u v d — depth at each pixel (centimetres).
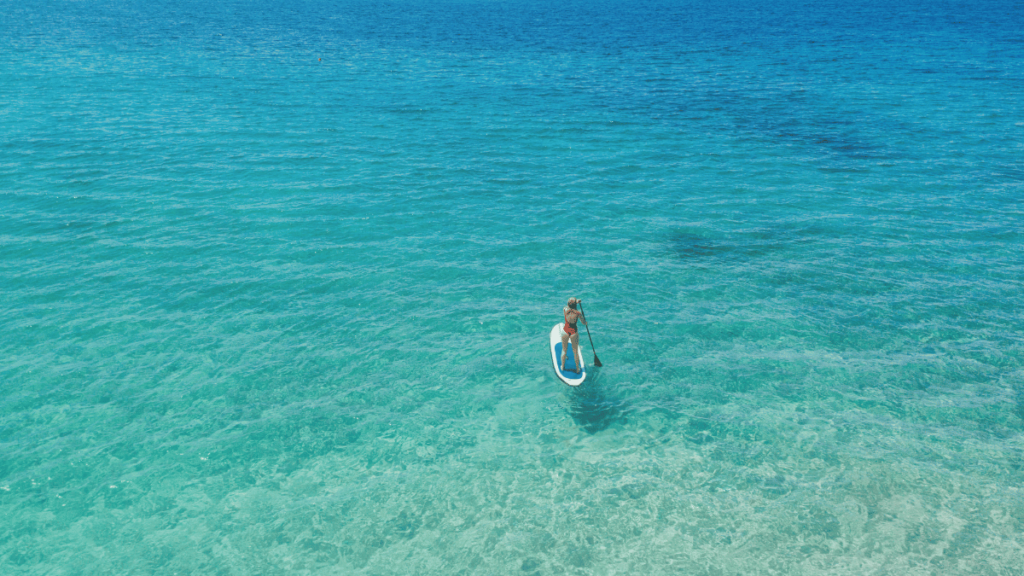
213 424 1504
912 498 1278
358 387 1653
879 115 4522
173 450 1418
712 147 3831
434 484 1345
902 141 3875
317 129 4106
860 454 1402
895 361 1738
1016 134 3928
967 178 3194
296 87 5441
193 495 1303
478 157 3622
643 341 1856
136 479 1335
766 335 1878
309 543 1202
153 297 2053
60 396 1577
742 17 12694
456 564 1159
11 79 5253
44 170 3159
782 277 2227
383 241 2519
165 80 5509
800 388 1638
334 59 7100
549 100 5147
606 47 8419
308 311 2003
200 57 6919
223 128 4050
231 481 1342
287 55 7300
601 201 2977
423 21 12344
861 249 2438
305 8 15688
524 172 3381
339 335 1881
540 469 1384
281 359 1758
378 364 1748
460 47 8344
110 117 4203
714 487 1323
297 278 2208
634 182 3238
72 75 5544
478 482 1350
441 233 2603
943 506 1255
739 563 1148
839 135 4047
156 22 10850
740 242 2522
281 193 2986
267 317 1962
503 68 6694
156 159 3397
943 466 1359
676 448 1439
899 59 6900
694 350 1812
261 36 9200
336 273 2252
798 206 2889
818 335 1872
